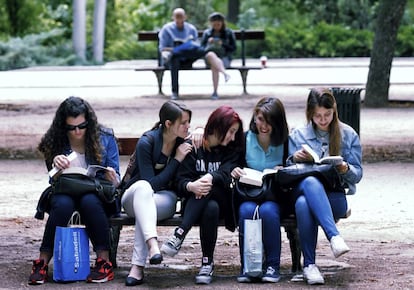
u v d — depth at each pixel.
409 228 13.77
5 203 15.91
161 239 13.12
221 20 33.38
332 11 69.25
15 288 9.96
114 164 10.79
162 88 37.59
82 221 10.36
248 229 10.05
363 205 15.59
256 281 10.18
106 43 63.47
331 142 10.56
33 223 14.22
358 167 10.63
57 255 10.16
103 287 9.99
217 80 32.75
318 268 10.95
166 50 33.84
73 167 10.28
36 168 19.80
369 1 67.69
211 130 10.40
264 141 10.63
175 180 10.51
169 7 73.25
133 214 10.35
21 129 25.81
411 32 60.75
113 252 10.97
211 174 10.23
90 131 10.58
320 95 10.47
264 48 61.06
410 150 21.53
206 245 10.23
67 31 65.12
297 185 10.20
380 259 11.57
